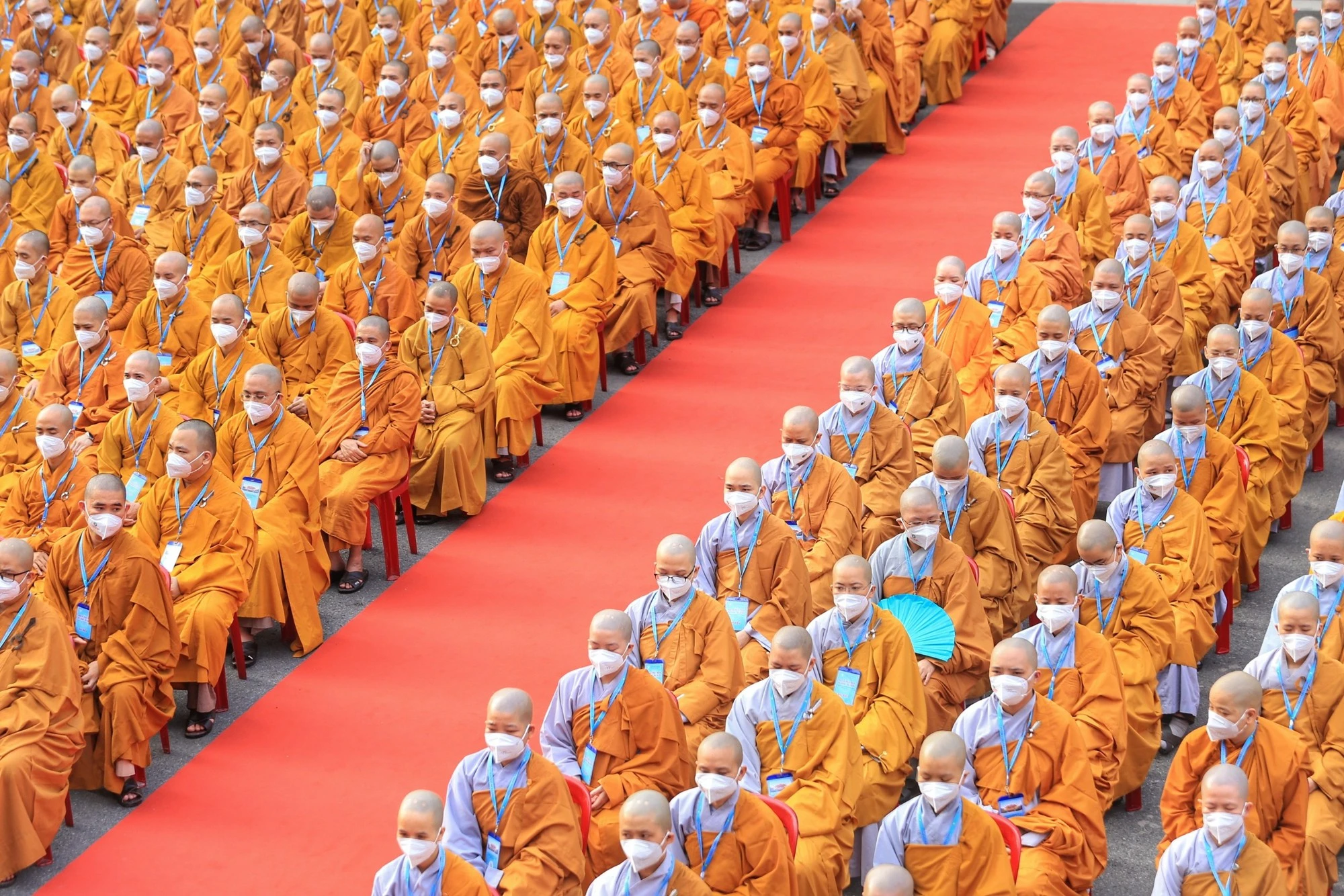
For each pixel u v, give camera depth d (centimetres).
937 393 1543
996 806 1099
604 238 1791
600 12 2303
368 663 1410
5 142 2342
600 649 1093
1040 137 2427
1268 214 2039
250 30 2448
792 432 1343
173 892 1157
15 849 1162
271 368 1434
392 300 1720
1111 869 1180
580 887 1038
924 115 2558
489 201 1909
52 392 1609
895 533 1430
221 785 1267
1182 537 1351
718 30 2302
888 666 1177
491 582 1518
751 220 2225
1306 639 1148
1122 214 2005
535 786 1025
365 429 1533
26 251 1739
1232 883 1017
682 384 1848
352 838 1203
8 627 1210
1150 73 2642
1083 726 1169
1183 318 1747
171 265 1658
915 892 1015
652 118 2133
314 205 1828
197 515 1354
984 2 2609
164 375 1667
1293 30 2698
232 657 1435
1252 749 1076
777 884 1008
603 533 1583
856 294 2016
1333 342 1681
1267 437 1534
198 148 2186
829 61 2281
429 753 1292
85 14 2711
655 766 1107
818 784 1093
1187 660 1288
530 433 1698
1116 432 1593
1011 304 1722
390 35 2464
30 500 1420
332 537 1503
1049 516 1445
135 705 1251
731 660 1187
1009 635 1365
